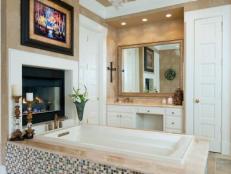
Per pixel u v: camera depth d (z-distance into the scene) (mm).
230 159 3037
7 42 2236
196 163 1501
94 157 1622
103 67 4398
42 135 2355
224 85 3260
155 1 3805
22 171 2029
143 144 2430
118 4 2443
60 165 1745
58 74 3201
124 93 4805
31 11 2527
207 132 3391
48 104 3102
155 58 4430
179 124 3615
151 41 4480
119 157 1624
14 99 2295
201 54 3426
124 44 4824
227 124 3246
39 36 2645
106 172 1514
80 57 3885
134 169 1400
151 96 4469
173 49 4234
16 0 2344
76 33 3406
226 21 3230
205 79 3400
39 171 1894
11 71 2268
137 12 4012
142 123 4434
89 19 3893
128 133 2590
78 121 3367
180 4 3576
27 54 2461
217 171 2602
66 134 2701
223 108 3273
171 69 4254
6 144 2189
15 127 2309
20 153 2043
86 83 4059
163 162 1516
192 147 1895
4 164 2207
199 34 3436
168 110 3719
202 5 3393
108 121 4402
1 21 2250
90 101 4188
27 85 2699
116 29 4898
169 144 2279
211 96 3359
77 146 1923
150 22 4426
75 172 1661
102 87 4395
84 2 3750
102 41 4383
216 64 3316
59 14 3014
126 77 4801
